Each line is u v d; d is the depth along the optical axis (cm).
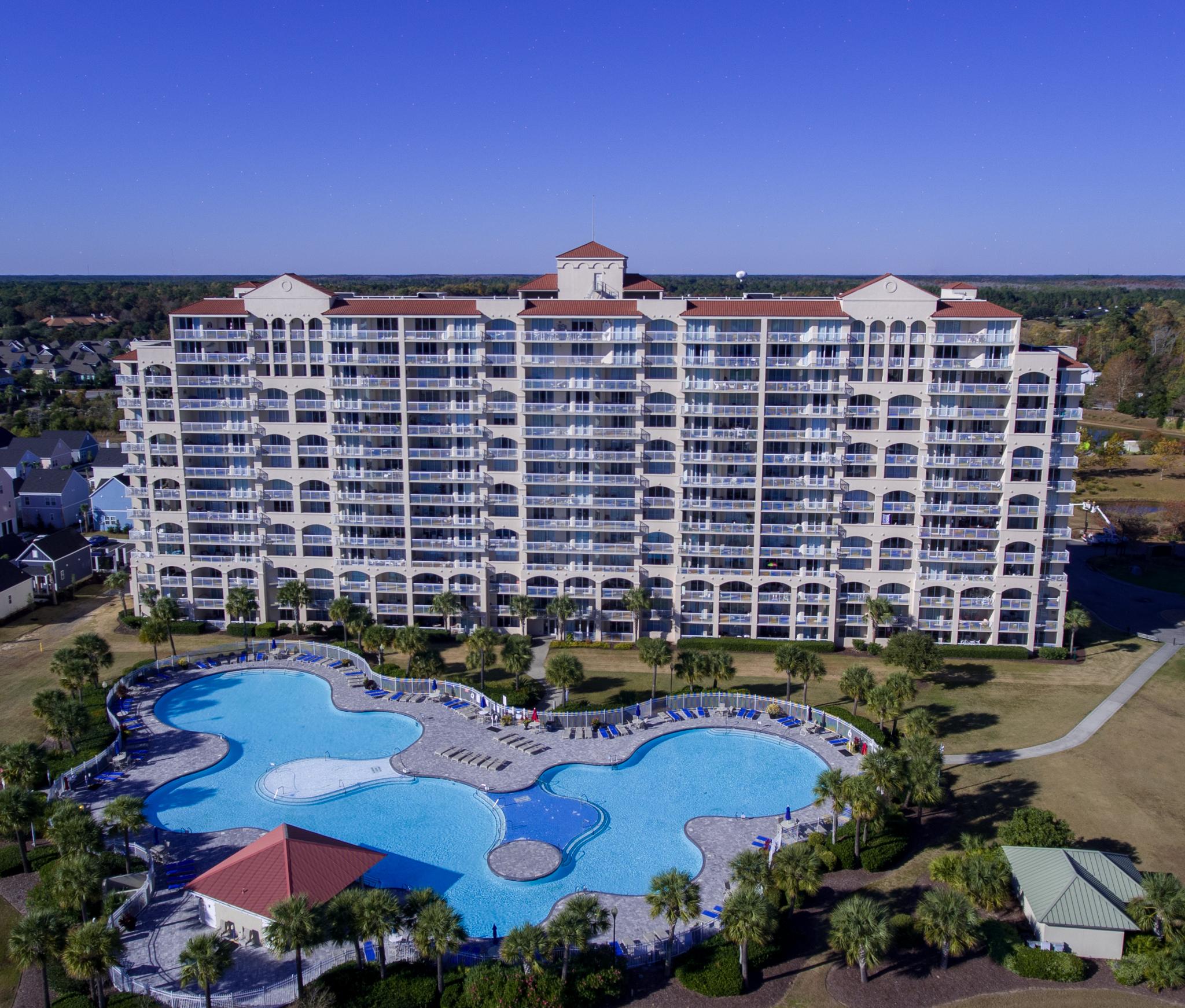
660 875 5381
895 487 10350
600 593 10869
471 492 10825
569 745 8250
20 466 17050
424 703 9156
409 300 10488
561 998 5009
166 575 11388
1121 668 10138
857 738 8188
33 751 6775
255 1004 5088
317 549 11175
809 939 5759
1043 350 10288
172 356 10750
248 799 7400
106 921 5291
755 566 10650
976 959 5559
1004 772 7812
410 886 6225
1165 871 6372
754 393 10250
